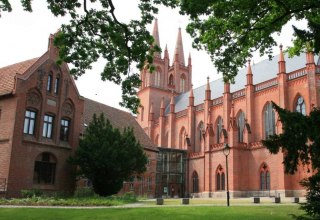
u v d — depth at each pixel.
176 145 77.38
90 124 35.69
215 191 55.69
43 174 34.00
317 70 48.28
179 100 86.31
